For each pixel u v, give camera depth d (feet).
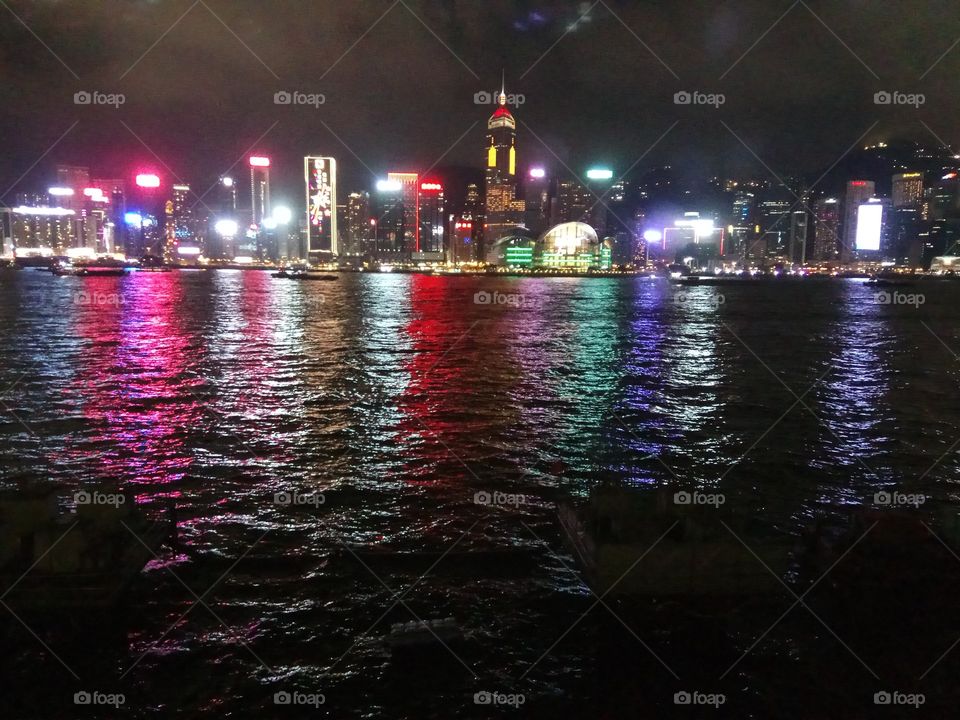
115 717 23.56
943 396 105.09
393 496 49.88
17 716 23.40
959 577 31.14
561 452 65.46
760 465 62.75
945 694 24.38
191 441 67.10
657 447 68.90
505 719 23.63
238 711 24.13
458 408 87.71
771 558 29.58
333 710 24.18
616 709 24.08
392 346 164.76
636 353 161.27
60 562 28.27
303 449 64.39
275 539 40.75
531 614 30.66
